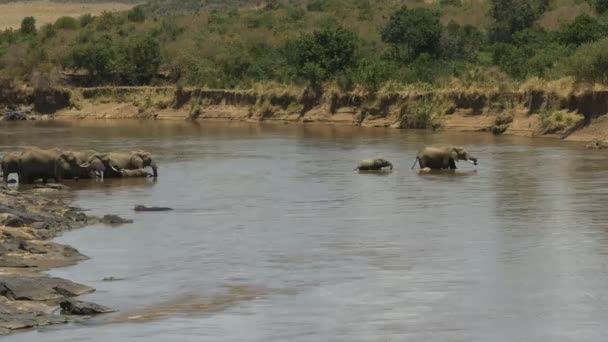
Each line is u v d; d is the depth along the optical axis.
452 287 45.28
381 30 175.50
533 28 159.75
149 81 173.12
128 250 54.28
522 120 118.12
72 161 84.12
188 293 45.12
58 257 52.19
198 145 112.50
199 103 158.25
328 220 62.12
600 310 41.34
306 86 148.12
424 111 129.38
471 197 69.75
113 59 175.12
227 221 62.53
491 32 163.50
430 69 140.75
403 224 60.19
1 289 44.00
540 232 56.66
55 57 179.25
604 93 109.81
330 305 42.78
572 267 48.41
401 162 91.81
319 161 94.19
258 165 92.19
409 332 38.91
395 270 48.56
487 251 52.25
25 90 172.62
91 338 38.47
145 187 79.06
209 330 39.47
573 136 109.38
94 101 168.62
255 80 158.75
